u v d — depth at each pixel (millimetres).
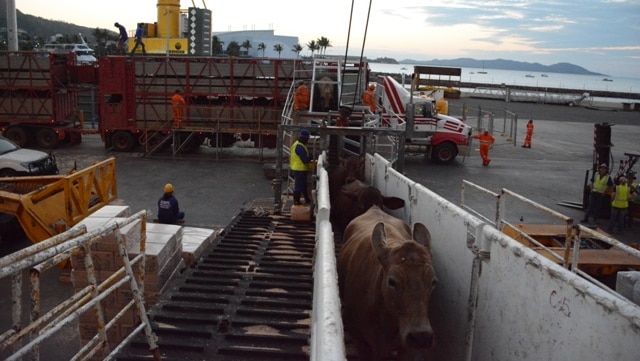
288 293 6992
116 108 25734
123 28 30031
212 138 26391
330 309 2920
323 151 13188
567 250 6180
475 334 5070
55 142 27297
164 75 25172
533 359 3891
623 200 15156
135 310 6867
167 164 23391
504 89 81438
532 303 3939
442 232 6195
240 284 7418
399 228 6582
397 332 5094
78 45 46500
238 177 20938
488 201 18234
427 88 51156
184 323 5977
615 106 72125
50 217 10555
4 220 11992
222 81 24969
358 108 20234
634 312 2834
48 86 26594
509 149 31203
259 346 5508
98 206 12242
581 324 3297
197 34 33750
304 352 5348
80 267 6984
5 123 27344
